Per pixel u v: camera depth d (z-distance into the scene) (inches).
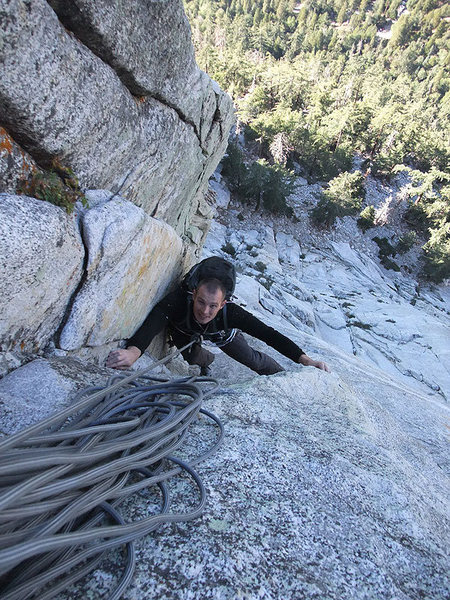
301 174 2249.0
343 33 6756.9
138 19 70.4
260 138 2130.9
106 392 58.9
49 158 66.3
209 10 6309.1
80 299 75.4
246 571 41.9
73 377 69.3
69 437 45.8
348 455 70.9
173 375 120.0
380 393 160.2
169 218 146.3
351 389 123.7
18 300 60.3
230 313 101.8
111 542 38.5
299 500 54.6
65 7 58.1
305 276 1450.5
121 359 90.0
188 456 58.7
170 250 109.5
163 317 104.3
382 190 2493.8
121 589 36.3
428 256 2012.8
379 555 49.4
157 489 52.1
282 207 1764.3
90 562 39.2
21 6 48.7
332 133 2445.9
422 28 7007.9
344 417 91.2
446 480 92.5
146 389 70.3
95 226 71.6
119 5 64.2
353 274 1630.2
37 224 58.5
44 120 60.3
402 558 50.6
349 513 55.5
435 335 1054.4
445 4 7229.3
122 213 80.2
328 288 1376.7
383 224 2124.8
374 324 1076.5
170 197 134.0
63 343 75.6
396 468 72.9
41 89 57.2
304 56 4945.9
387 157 2516.0
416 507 62.5
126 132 84.0
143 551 42.3
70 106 63.9
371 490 62.3
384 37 7160.4
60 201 66.7
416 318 1137.4
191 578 40.0
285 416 79.0
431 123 3750.0
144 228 88.3
